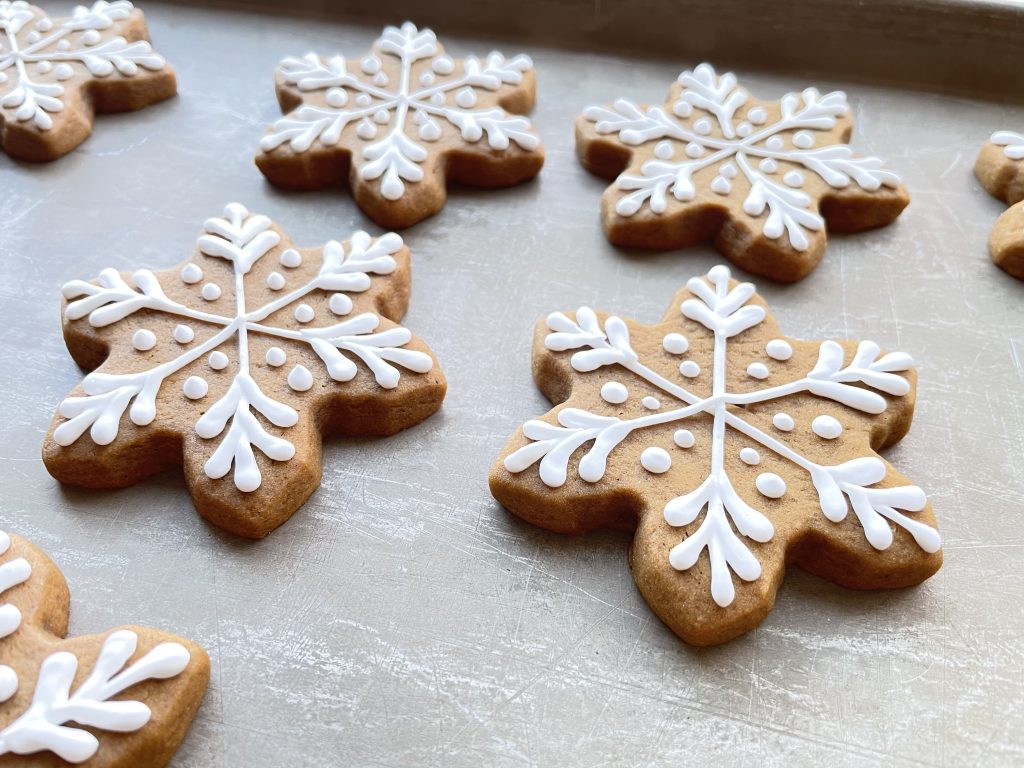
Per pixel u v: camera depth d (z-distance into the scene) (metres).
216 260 0.19
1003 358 0.19
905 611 0.15
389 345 0.17
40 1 0.29
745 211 0.20
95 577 0.15
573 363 0.17
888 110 0.26
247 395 0.16
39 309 0.20
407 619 0.15
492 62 0.24
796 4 0.26
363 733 0.14
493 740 0.14
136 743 0.13
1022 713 0.14
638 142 0.22
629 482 0.15
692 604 0.14
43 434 0.17
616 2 0.27
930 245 0.22
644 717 0.14
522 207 0.22
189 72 0.26
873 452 0.16
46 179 0.23
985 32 0.25
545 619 0.15
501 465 0.16
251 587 0.15
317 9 0.29
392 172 0.21
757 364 0.17
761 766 0.13
